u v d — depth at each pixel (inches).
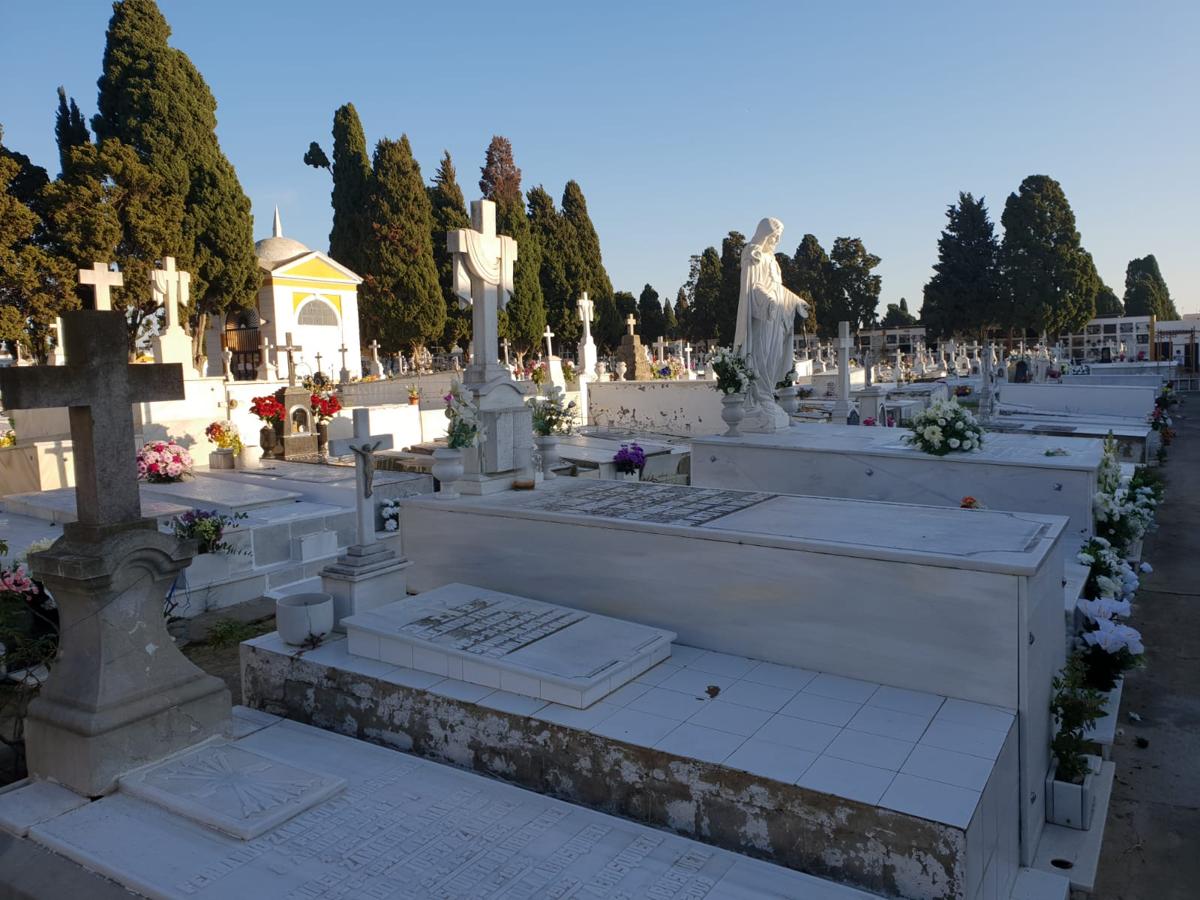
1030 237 2155.5
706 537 215.2
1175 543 479.8
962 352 1891.0
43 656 207.8
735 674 199.2
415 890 136.6
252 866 143.6
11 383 156.9
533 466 323.3
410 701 193.8
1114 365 1654.8
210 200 1169.4
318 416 617.6
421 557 277.6
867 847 139.5
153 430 534.6
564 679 180.7
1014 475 383.6
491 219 315.3
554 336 2000.5
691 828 157.2
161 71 1138.7
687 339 2593.5
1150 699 265.9
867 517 234.1
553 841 152.4
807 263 2608.3
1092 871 173.5
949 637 182.1
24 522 405.7
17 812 162.1
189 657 303.4
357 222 1603.1
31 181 1092.5
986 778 146.4
